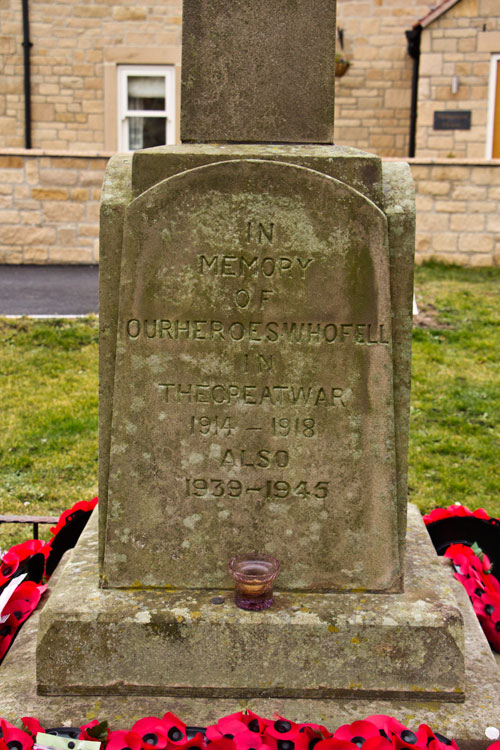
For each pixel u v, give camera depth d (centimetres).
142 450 260
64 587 266
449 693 247
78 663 248
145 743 220
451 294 911
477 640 276
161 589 266
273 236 248
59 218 1117
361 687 248
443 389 652
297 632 246
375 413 257
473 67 1206
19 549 321
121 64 1316
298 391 257
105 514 267
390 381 255
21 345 718
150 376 256
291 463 261
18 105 1309
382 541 263
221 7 258
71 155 1099
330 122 264
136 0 1291
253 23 259
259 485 262
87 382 650
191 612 250
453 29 1200
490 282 982
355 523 263
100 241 250
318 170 248
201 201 246
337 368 254
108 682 249
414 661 247
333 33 260
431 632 246
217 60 261
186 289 251
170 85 1329
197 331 254
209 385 256
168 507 263
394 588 265
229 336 254
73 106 1316
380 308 251
